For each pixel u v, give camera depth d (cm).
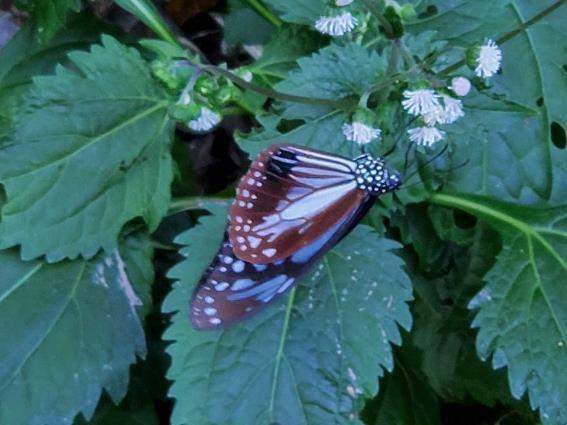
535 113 31
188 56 31
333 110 31
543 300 32
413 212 35
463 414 38
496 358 31
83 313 31
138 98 31
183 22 40
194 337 29
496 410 37
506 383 35
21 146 30
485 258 35
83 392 30
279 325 29
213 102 28
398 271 30
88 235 31
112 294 31
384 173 27
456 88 28
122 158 31
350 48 31
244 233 26
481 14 33
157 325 35
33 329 30
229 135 39
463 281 35
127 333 31
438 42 32
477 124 31
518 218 33
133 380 34
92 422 33
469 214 36
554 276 32
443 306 36
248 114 34
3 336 30
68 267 31
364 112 29
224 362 29
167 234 35
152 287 34
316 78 31
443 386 36
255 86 29
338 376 29
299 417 29
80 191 31
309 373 29
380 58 31
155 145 32
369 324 29
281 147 26
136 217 32
